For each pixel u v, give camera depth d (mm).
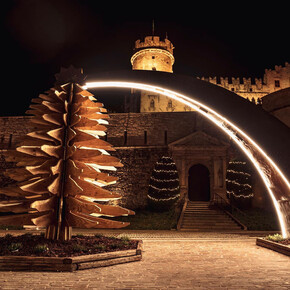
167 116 24688
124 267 5648
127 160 23547
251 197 19859
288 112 12727
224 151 22625
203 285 4395
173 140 23875
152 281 4598
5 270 5129
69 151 6871
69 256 5523
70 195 7039
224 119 8656
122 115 25250
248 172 20484
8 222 6508
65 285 4277
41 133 6977
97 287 4215
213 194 21812
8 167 24328
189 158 22797
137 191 22578
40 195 7117
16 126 25812
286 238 8547
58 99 7559
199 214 17781
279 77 50281
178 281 4621
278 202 9305
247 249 8164
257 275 5066
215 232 14219
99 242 6992
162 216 18250
